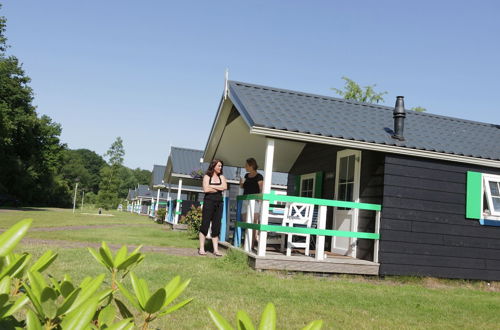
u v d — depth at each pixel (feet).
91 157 364.99
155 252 28.04
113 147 233.14
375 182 27.55
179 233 49.60
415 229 26.68
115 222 73.05
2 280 2.93
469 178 28.32
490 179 28.81
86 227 52.03
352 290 20.42
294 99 31.40
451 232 27.50
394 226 26.23
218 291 17.21
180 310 13.67
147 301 3.13
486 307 18.78
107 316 3.57
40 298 2.77
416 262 26.43
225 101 32.45
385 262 25.79
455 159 27.48
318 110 30.09
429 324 14.76
